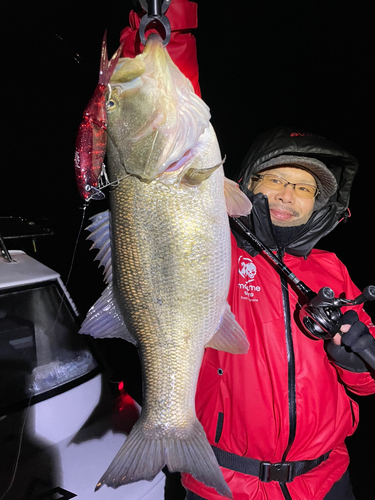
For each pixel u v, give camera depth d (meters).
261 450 1.48
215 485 1.21
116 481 1.21
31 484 1.86
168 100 1.08
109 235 1.26
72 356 2.44
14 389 2.20
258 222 1.59
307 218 1.67
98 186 1.06
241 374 1.48
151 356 1.24
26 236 4.13
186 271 1.17
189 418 1.28
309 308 1.41
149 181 1.12
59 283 2.60
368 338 1.36
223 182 1.22
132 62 1.10
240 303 1.55
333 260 1.77
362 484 3.11
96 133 1.02
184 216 1.14
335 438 1.55
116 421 2.23
